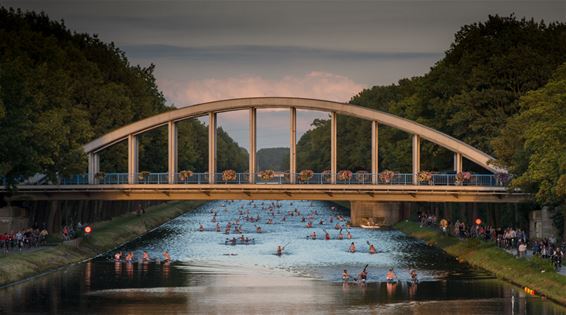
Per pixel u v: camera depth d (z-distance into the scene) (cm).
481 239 16512
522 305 11725
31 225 17838
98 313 11356
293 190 17138
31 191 17100
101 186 17238
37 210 18725
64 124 17462
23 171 15512
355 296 12462
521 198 16338
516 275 13500
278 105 17750
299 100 17750
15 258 14150
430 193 16750
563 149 13250
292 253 17062
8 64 15775
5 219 16188
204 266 15225
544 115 13788
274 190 17200
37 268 14275
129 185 17288
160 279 13838
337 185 17000
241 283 13488
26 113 15350
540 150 13700
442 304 11888
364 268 14100
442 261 15725
